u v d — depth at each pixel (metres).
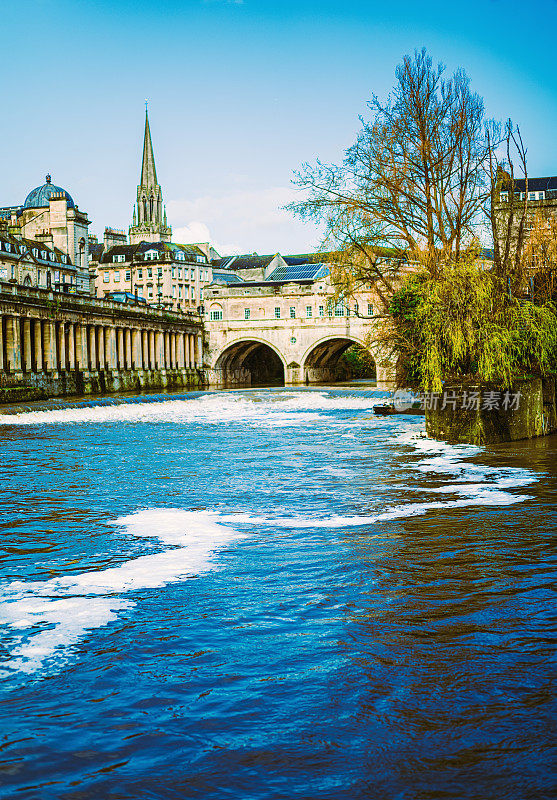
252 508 19.20
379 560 13.93
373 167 46.00
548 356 33.06
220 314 123.31
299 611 11.41
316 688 8.88
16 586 12.91
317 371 125.12
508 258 35.56
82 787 7.07
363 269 47.38
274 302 119.50
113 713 8.42
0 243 105.12
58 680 9.23
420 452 28.72
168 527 17.19
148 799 6.89
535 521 16.61
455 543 14.97
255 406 64.94
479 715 8.15
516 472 23.12
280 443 34.53
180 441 36.38
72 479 24.36
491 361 30.66
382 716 8.20
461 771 7.16
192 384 119.75
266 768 7.32
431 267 39.97
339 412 55.72
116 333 99.50
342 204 46.69
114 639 10.48
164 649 10.10
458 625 10.66
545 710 8.21
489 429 30.20
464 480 22.06
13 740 7.88
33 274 112.44
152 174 194.50
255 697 8.70
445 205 44.50
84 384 86.62
